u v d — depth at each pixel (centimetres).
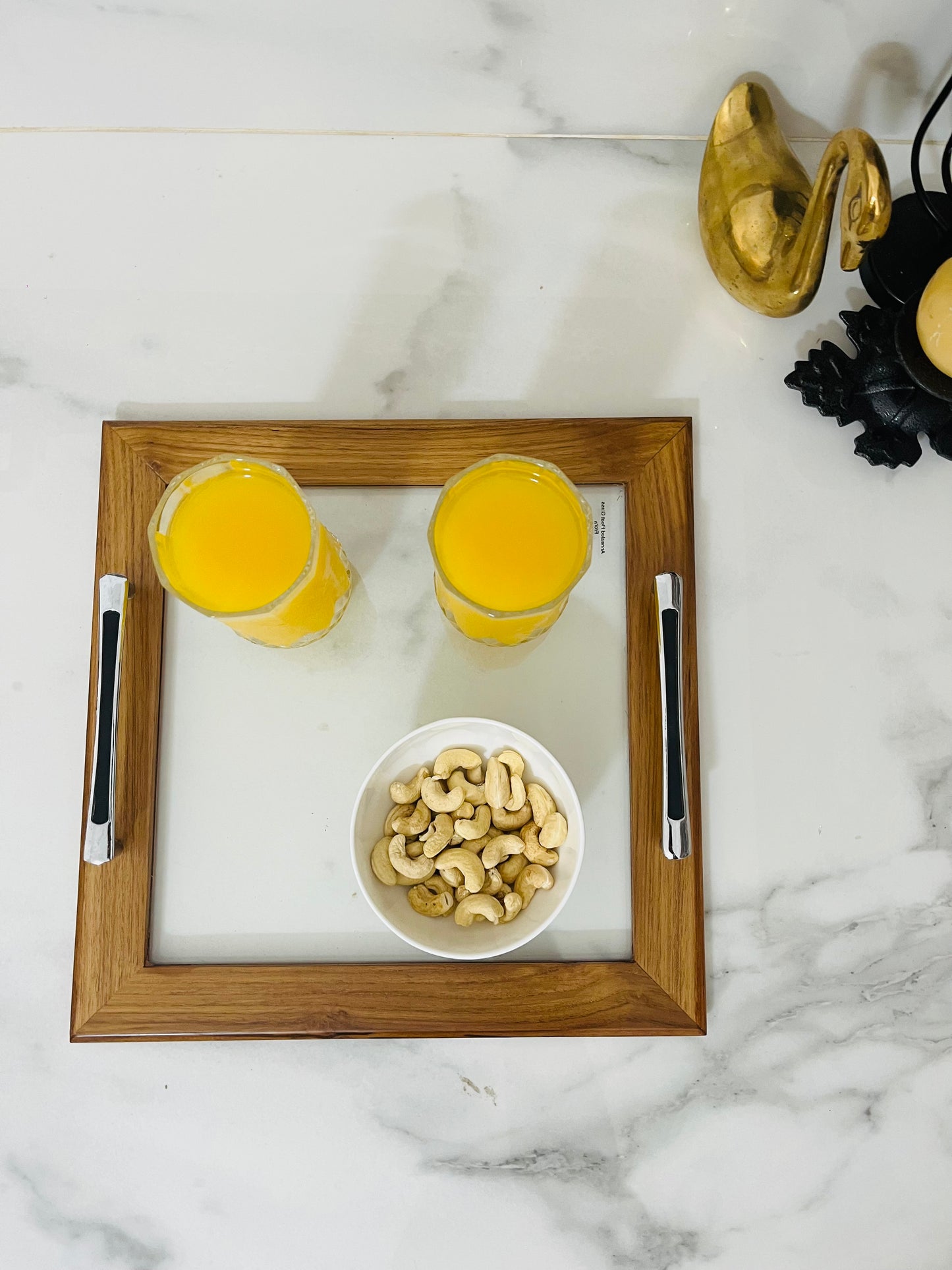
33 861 59
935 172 63
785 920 59
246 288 62
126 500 58
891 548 61
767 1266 58
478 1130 59
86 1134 58
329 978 56
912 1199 58
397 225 63
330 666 59
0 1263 59
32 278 62
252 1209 59
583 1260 58
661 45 59
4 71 60
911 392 58
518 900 54
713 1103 59
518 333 62
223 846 58
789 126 63
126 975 56
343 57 59
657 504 58
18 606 61
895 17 57
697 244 62
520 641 57
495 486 53
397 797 55
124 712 57
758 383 62
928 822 60
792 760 60
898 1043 59
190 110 62
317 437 59
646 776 57
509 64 60
